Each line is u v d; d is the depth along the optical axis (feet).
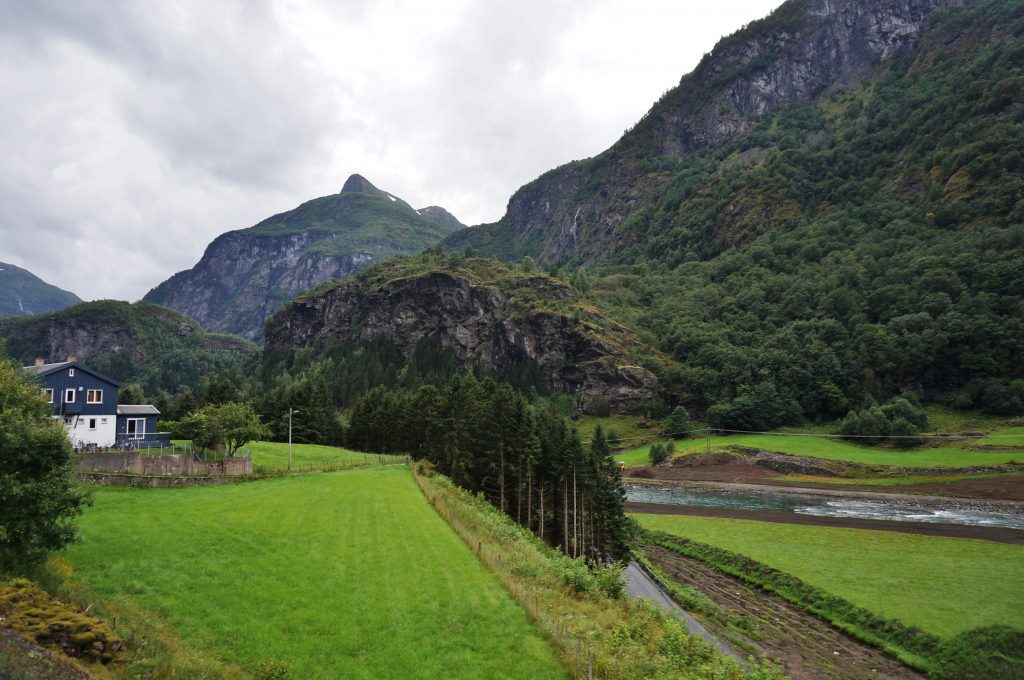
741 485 382.63
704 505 321.11
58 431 64.85
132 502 117.50
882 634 141.08
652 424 600.80
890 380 551.59
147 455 162.61
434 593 83.25
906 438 431.84
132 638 51.01
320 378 401.70
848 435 463.42
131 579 71.92
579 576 102.42
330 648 62.75
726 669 76.59
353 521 120.98
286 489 151.64
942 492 323.16
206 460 176.24
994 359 505.66
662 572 197.47
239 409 209.15
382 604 76.54
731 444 483.10
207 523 104.47
